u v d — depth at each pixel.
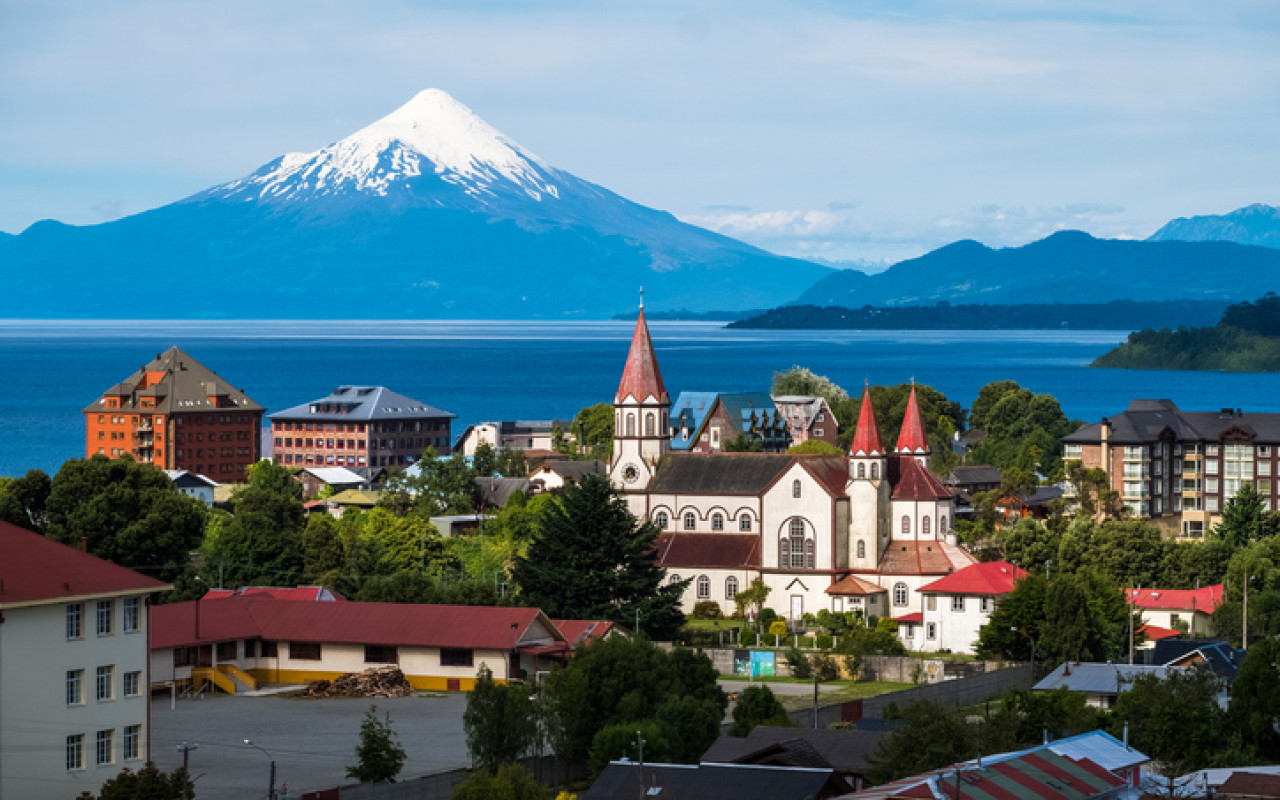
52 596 125.38
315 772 140.50
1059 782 112.12
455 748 150.88
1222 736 145.00
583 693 143.62
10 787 123.31
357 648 186.50
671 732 137.12
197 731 159.12
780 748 126.62
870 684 193.88
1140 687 148.75
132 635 132.88
